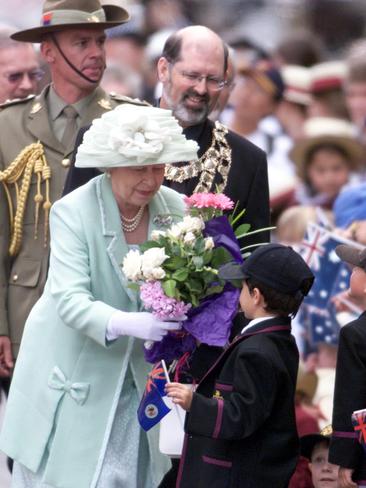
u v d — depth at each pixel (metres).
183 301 24.31
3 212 29.70
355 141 41.91
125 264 24.22
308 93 42.56
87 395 25.50
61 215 25.36
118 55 43.94
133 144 24.34
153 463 25.75
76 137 28.19
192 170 27.77
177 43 27.70
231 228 24.88
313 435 27.75
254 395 23.30
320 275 35.28
